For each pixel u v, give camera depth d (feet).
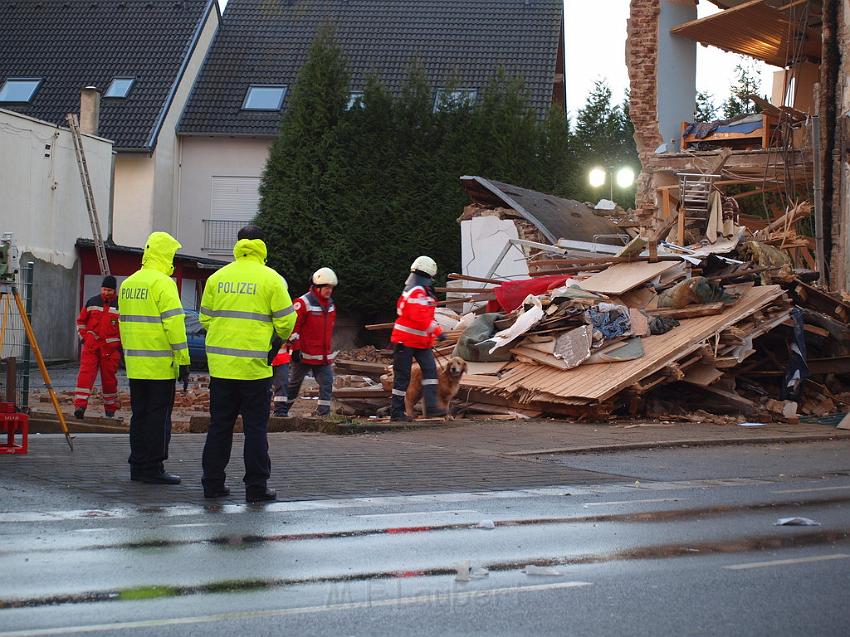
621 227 133.90
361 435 58.54
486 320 76.18
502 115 155.63
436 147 154.20
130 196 172.76
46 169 138.10
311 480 42.75
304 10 194.39
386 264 150.61
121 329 41.81
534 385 68.39
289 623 21.99
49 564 27.20
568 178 160.15
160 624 21.76
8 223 130.93
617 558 28.63
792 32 128.16
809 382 75.97
